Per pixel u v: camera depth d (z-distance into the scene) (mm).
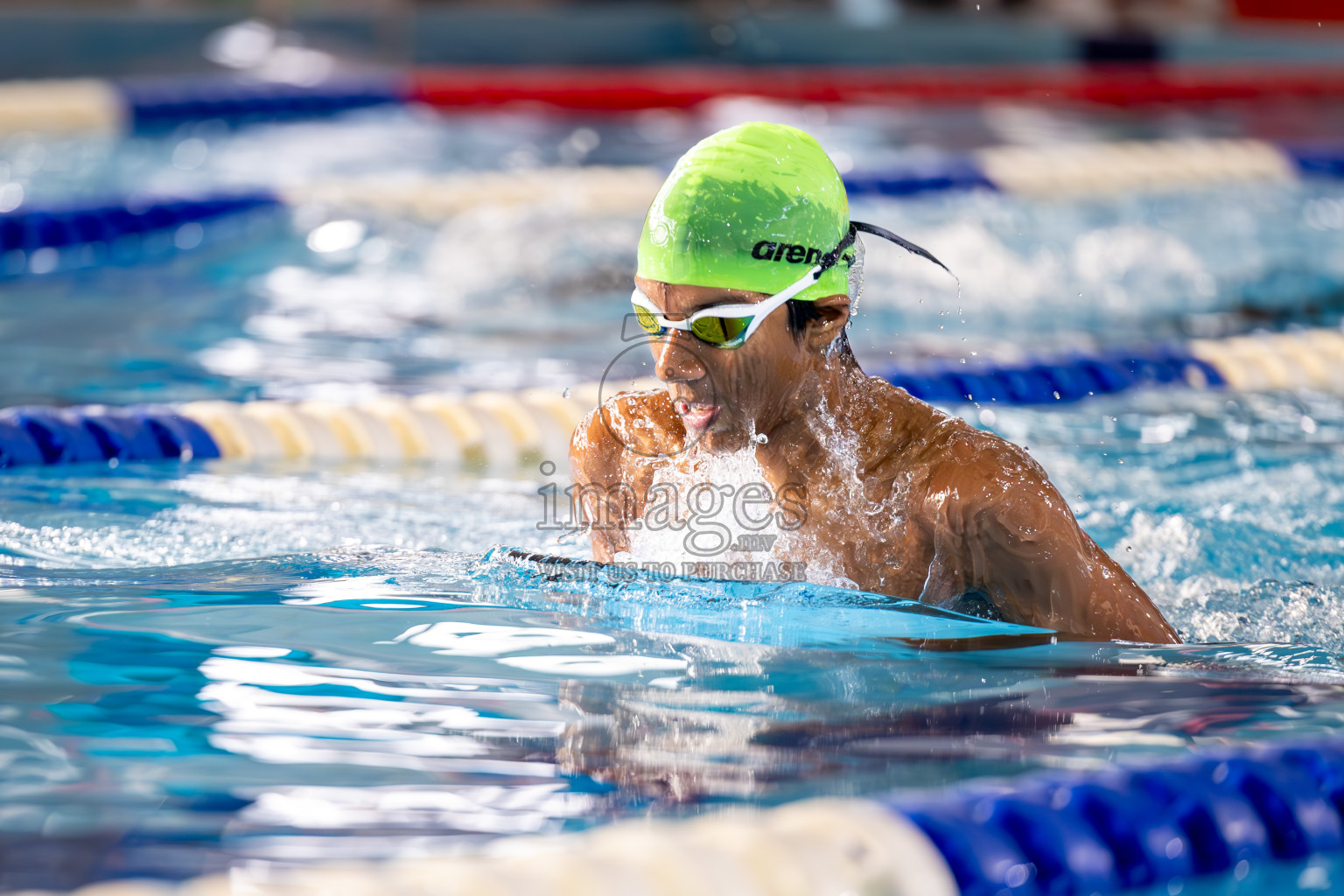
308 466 9258
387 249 16438
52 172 20297
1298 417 10875
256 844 3850
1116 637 5516
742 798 4188
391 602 6121
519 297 14422
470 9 35062
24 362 11375
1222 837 4246
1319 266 16562
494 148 23906
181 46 31219
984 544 5488
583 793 4219
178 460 9195
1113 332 13484
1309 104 30406
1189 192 21578
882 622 5648
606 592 6133
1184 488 8844
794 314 5426
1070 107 30000
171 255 16031
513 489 8789
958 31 36562
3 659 5324
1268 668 5492
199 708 4875
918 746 4602
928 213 19672
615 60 33875
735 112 28375
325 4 34469
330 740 4609
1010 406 11133
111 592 6238
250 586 6359
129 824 3967
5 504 7891
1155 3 41125
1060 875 3961
